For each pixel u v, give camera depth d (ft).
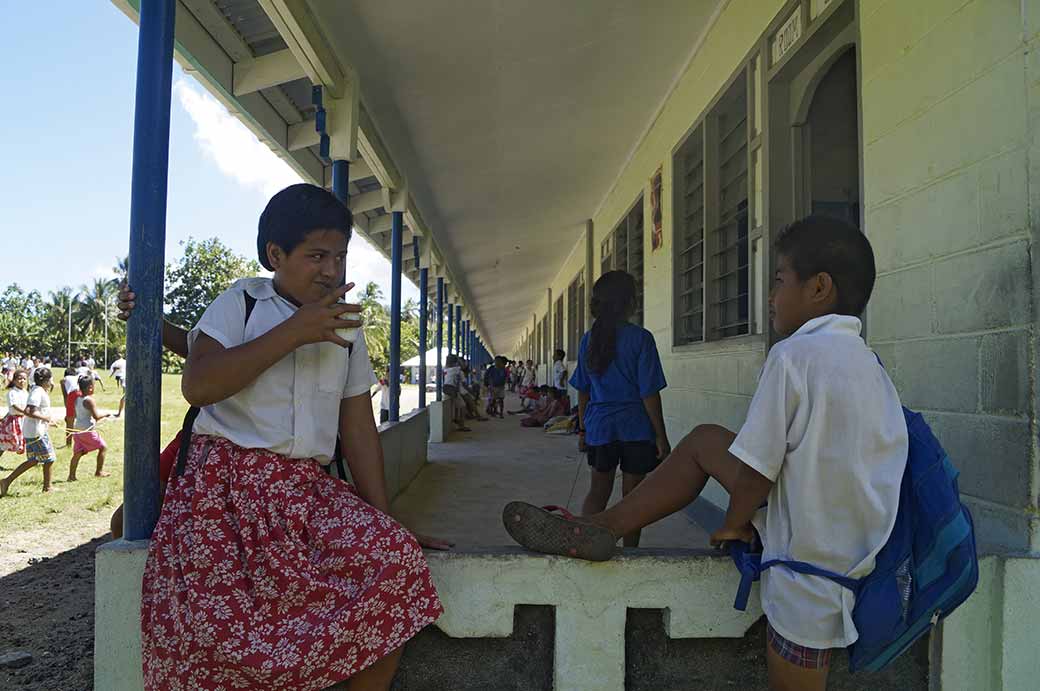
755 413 5.82
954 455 7.86
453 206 32.01
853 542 5.64
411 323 240.73
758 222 15.53
